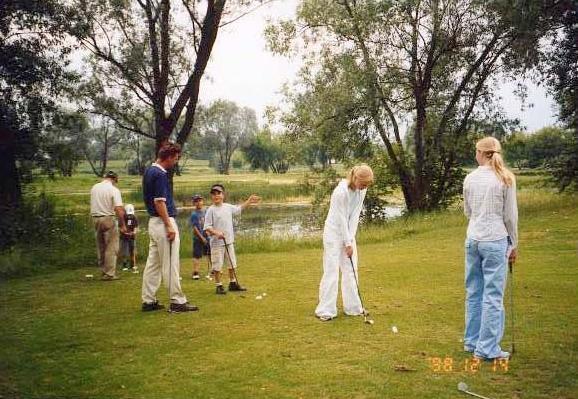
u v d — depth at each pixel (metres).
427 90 22.62
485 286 4.81
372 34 20.78
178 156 7.17
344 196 6.39
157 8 15.41
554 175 19.02
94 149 82.12
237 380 4.45
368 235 15.70
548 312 6.25
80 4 14.79
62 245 12.95
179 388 4.31
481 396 4.00
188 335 5.82
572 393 4.02
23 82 15.36
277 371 4.64
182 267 11.30
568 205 17.50
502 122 22.88
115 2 14.74
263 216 30.48
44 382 4.50
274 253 13.38
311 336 5.66
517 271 8.80
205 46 15.58
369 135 22.95
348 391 4.16
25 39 15.16
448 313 6.46
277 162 101.56
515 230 4.78
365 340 5.47
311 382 4.37
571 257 9.91
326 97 21.64
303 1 21.42
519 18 17.72
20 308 7.39
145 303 7.07
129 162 89.81
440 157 23.61
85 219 16.58
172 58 16.12
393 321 6.16
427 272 9.32
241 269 10.61
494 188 4.74
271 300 7.54
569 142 19.05
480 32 20.81
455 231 15.20
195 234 9.63
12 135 15.12
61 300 7.89
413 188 24.38
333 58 21.67
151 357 5.11
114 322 6.46
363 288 8.12
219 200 8.20
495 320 4.75
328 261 6.41
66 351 5.35
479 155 5.02
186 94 15.71
